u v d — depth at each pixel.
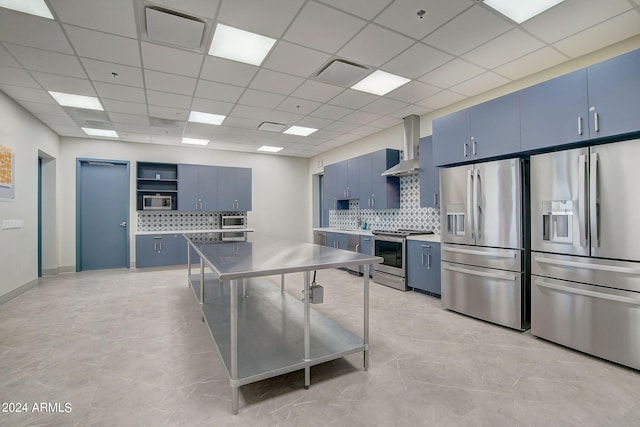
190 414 1.65
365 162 5.57
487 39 2.68
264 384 1.95
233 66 3.14
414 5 2.23
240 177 6.94
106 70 3.18
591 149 2.27
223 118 4.86
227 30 2.53
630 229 2.09
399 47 2.81
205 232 6.09
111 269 6.04
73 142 5.79
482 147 3.06
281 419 1.61
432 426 1.55
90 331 2.83
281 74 3.34
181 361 2.25
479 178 3.07
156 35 2.56
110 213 6.14
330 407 1.71
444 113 4.41
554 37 2.65
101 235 6.08
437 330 2.85
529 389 1.88
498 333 2.77
